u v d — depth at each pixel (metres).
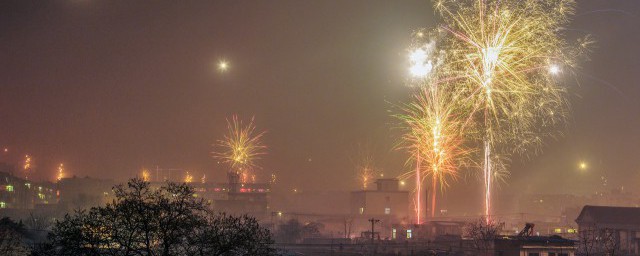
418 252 84.25
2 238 49.81
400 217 136.50
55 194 179.25
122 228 32.25
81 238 31.47
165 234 32.22
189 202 33.75
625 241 98.75
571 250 71.94
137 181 33.69
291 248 89.56
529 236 74.50
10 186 151.88
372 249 88.88
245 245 33.47
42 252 32.09
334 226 137.00
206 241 32.88
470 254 79.00
